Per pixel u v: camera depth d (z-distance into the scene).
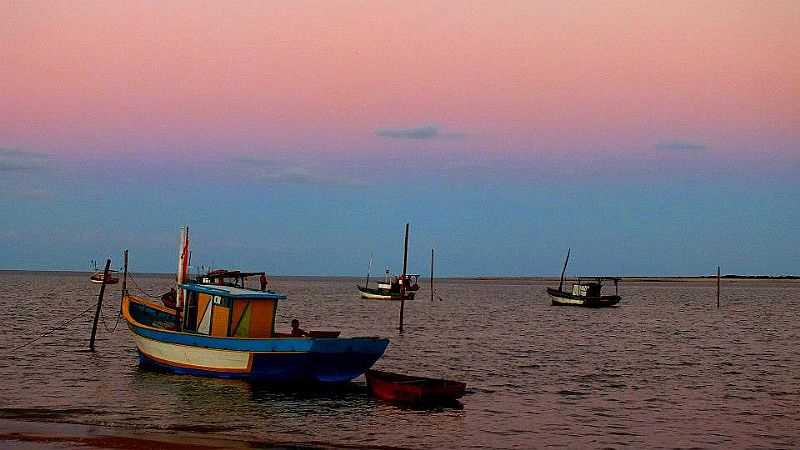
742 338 63.69
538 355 48.97
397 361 44.75
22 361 40.22
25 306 89.12
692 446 24.78
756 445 25.09
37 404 28.75
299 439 24.11
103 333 55.88
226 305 32.88
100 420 26.00
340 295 157.75
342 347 30.86
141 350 36.31
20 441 22.20
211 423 26.00
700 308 115.38
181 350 33.72
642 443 25.06
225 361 32.12
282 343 30.80
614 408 31.00
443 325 74.50
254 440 23.61
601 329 72.06
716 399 33.41
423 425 26.69
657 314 97.94
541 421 28.09
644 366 44.34
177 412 27.62
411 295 122.81
